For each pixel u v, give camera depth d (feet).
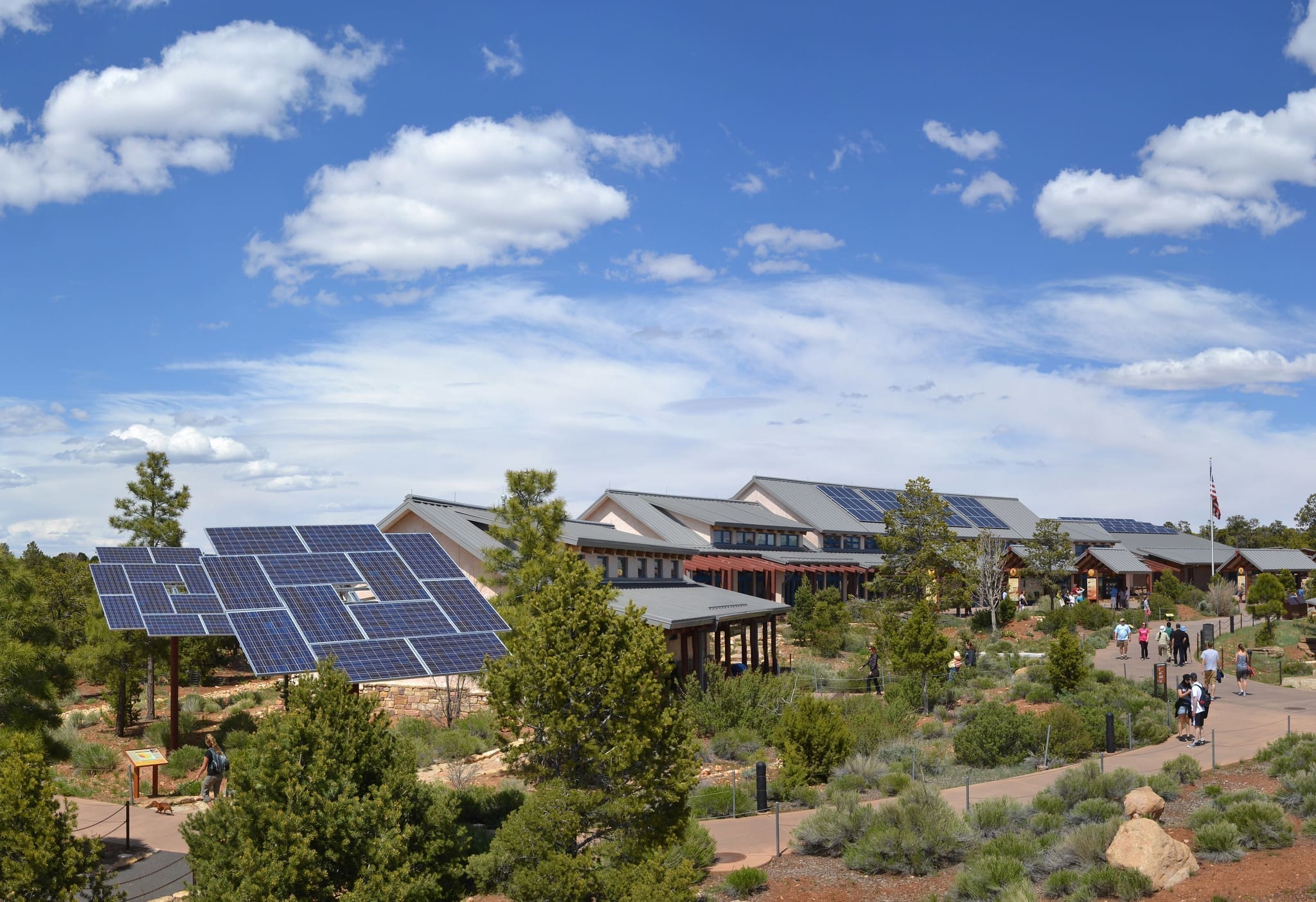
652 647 56.13
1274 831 55.93
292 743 49.67
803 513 269.64
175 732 103.65
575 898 50.78
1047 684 122.01
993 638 189.57
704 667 130.52
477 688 118.21
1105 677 128.98
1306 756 73.46
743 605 147.43
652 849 53.67
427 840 52.54
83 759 96.78
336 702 51.52
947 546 207.72
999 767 88.02
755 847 65.05
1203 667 145.18
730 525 232.53
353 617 100.73
